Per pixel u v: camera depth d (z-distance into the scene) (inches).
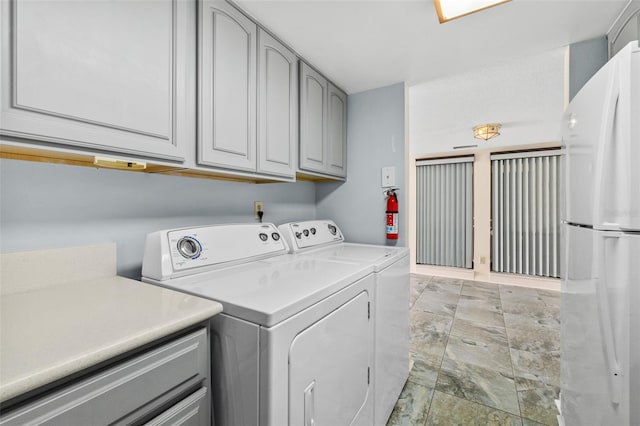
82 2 29.9
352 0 48.7
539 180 173.5
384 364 57.7
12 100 25.5
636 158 33.7
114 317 27.8
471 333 106.4
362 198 87.1
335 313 40.0
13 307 30.5
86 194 41.9
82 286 38.5
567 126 52.8
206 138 43.6
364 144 86.7
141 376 24.9
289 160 62.2
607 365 36.0
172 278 41.7
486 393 70.4
